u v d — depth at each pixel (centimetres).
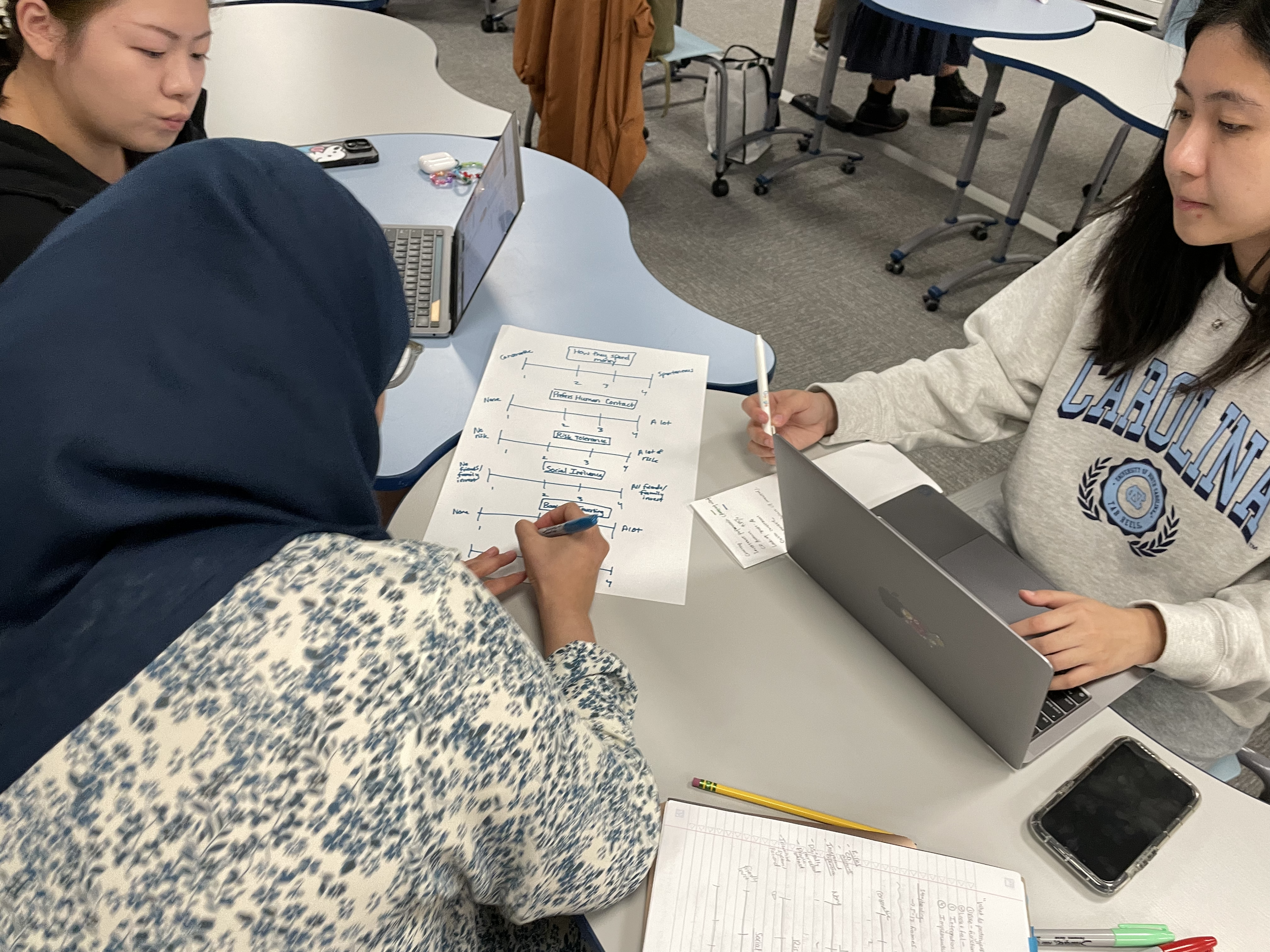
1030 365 120
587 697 71
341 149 166
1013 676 69
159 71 108
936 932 67
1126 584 111
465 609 47
